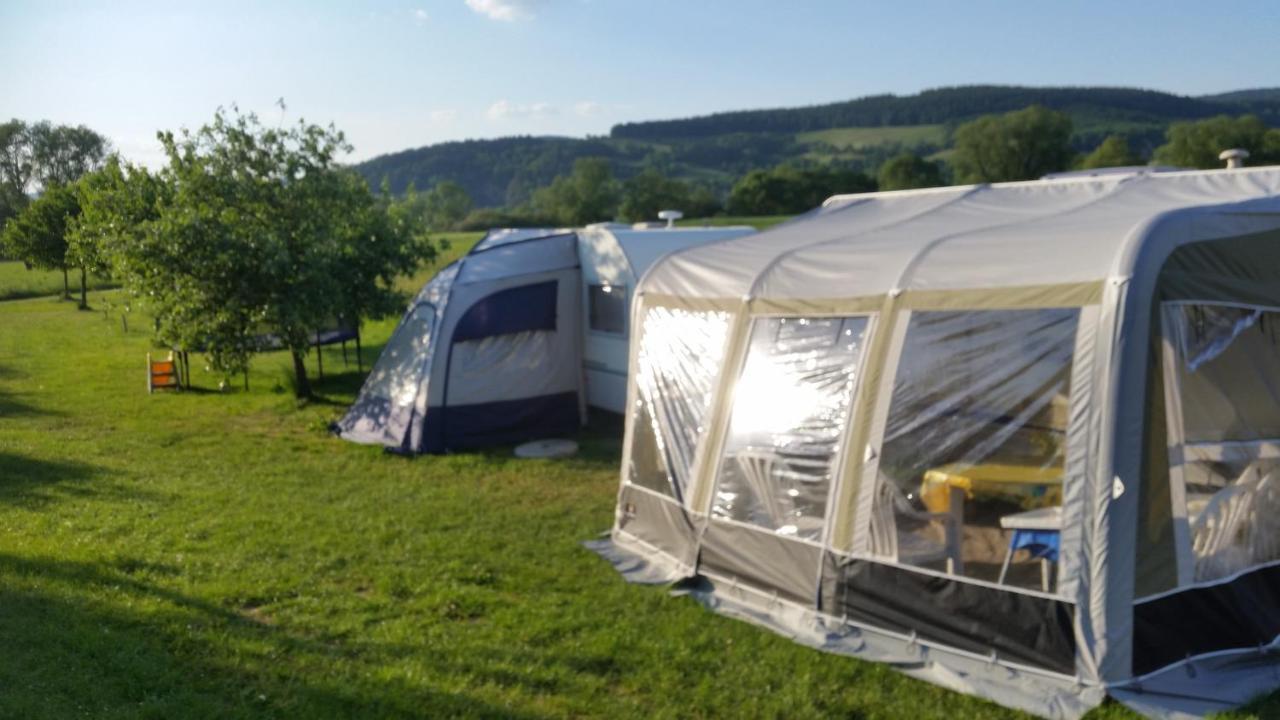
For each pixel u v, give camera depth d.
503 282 11.48
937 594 5.09
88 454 10.80
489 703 4.52
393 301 14.02
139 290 13.27
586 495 8.91
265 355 20.02
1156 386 4.68
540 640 5.36
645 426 7.27
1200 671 4.69
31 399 15.23
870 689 4.79
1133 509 4.57
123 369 18.64
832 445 5.70
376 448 11.07
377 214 14.12
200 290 12.95
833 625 5.49
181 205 13.09
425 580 6.33
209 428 12.63
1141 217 5.08
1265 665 4.84
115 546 6.96
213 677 4.69
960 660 4.96
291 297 12.94
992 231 5.82
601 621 5.68
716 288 6.85
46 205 32.50
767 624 5.66
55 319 29.77
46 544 6.91
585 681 4.83
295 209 13.47
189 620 5.43
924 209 7.59
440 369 11.03
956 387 5.18
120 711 4.21
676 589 6.29
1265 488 5.16
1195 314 4.88
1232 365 5.05
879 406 5.48
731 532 6.21
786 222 8.38
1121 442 4.58
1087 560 4.59
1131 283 4.64
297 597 6.00
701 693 4.69
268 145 13.48
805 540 5.72
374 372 12.08
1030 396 4.89
